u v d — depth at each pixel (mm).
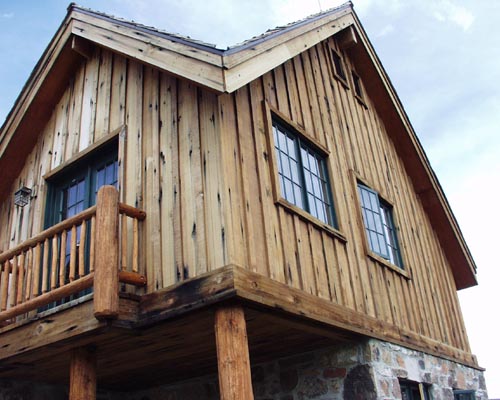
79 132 6273
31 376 5773
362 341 5547
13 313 4703
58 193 6438
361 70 8977
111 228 4195
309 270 5023
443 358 7512
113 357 5215
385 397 5398
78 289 4238
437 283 8641
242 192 4496
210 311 4113
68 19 6449
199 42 4516
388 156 8766
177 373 6293
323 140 6598
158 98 5359
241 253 4168
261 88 5543
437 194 9273
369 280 6250
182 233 4473
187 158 4738
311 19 6688
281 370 5957
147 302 4340
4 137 6844
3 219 6828
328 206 6184
